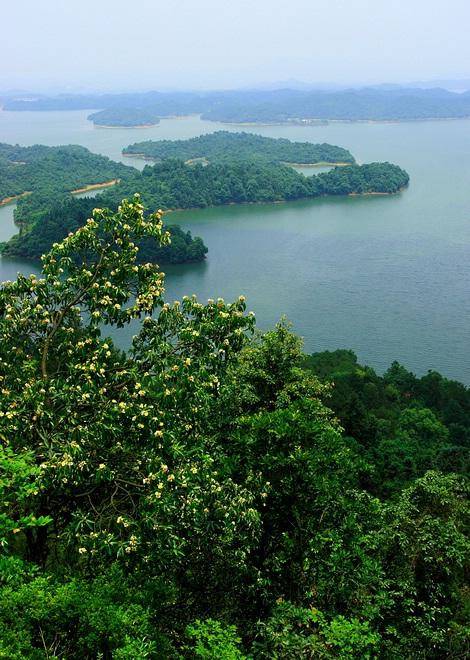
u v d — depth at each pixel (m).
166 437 12.84
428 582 15.60
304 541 14.38
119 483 13.48
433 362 80.81
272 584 14.45
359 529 14.52
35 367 14.34
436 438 50.91
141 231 15.27
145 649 9.02
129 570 12.27
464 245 142.75
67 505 13.90
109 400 13.63
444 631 14.58
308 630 12.05
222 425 16.91
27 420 12.72
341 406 41.69
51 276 14.59
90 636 9.06
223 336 14.63
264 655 10.84
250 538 13.56
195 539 13.35
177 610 13.53
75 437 12.32
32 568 9.98
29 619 8.91
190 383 13.20
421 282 115.75
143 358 14.74
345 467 15.12
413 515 16.88
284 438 14.41
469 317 96.81
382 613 14.91
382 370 78.56
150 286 15.09
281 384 20.48
